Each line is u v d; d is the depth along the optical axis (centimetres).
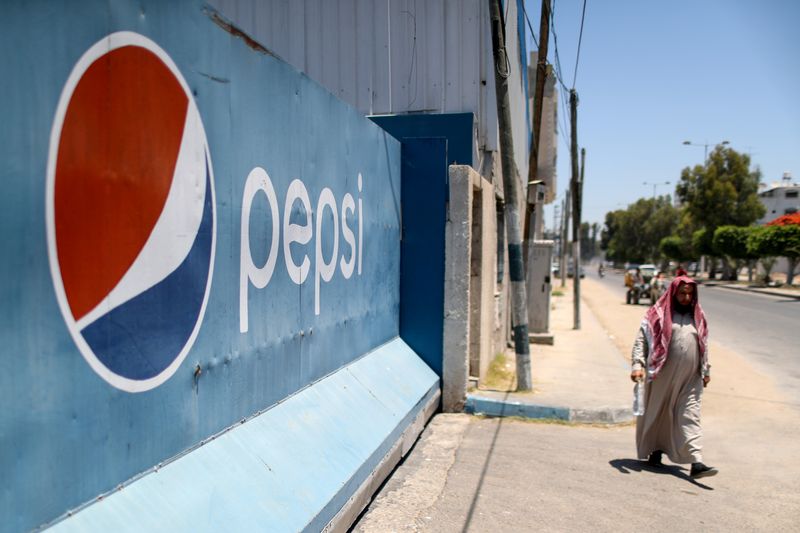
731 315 2122
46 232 204
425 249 709
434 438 625
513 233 784
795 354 1241
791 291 3472
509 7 1069
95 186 225
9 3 189
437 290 711
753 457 584
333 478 370
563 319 2042
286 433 367
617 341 1449
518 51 1316
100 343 229
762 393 862
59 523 210
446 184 701
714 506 466
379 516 438
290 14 862
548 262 1374
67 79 211
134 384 248
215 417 310
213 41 301
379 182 611
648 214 9075
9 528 192
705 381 536
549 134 2236
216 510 275
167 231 267
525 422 691
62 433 212
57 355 209
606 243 12769
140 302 251
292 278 401
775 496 486
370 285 588
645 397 551
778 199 6644
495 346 1023
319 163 445
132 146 243
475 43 812
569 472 535
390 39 833
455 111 819
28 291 198
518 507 458
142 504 244
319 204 446
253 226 346
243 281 336
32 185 198
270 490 315
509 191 775
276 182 374
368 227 576
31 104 197
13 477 193
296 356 410
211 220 302
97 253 226
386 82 834
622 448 609
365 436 447
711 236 4838
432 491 486
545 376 936
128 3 239
